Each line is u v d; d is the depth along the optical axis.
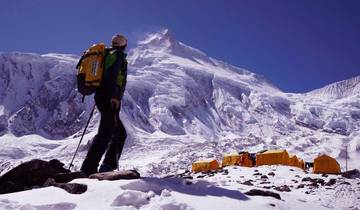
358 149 119.19
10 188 6.21
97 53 6.66
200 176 30.59
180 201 5.04
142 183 5.32
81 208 4.69
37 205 4.59
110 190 5.07
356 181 25.69
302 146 126.69
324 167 34.22
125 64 6.91
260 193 6.38
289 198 7.07
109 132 6.80
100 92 6.69
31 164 6.70
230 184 8.35
